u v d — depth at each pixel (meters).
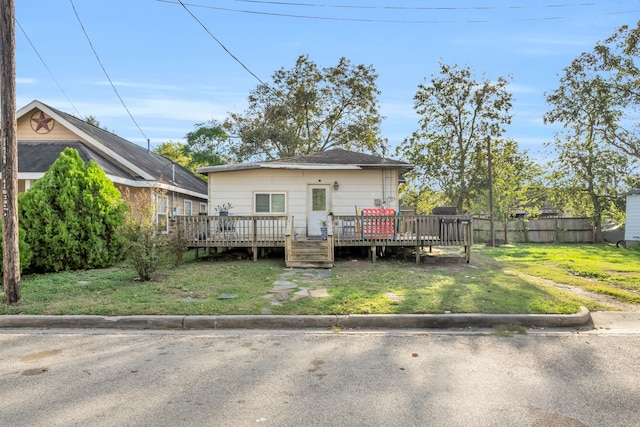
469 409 3.20
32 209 9.36
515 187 23.56
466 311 6.01
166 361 4.33
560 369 4.11
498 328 5.64
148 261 8.26
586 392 3.54
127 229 8.41
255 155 32.00
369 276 9.09
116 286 7.82
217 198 14.02
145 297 6.88
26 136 15.05
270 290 7.48
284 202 14.05
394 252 13.46
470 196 28.89
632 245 19.91
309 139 32.94
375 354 4.56
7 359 4.40
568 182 25.06
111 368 4.12
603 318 6.18
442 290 7.44
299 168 13.73
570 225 24.03
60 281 8.24
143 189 14.77
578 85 24.89
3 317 5.77
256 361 4.32
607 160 23.86
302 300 6.64
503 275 9.39
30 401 3.34
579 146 24.38
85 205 10.02
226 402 3.32
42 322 5.75
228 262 11.45
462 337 5.25
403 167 13.85
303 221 14.00
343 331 5.55
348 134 32.31
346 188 14.07
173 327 5.72
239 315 5.87
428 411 3.17
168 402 3.32
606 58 23.59
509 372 4.02
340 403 3.30
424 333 5.45
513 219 24.41
